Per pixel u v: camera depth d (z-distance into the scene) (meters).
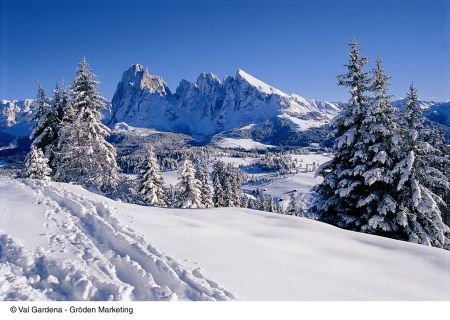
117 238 10.52
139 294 7.87
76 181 32.00
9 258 9.38
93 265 9.03
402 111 24.30
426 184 22.86
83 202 14.48
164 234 11.93
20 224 11.80
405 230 21.34
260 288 8.62
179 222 14.34
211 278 8.70
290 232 15.20
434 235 21.67
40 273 8.72
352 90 23.14
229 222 15.84
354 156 22.28
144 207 17.52
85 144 32.16
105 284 8.04
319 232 15.98
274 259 11.01
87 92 32.88
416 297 9.63
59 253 9.67
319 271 10.62
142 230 12.04
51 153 34.59
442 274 12.12
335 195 23.78
